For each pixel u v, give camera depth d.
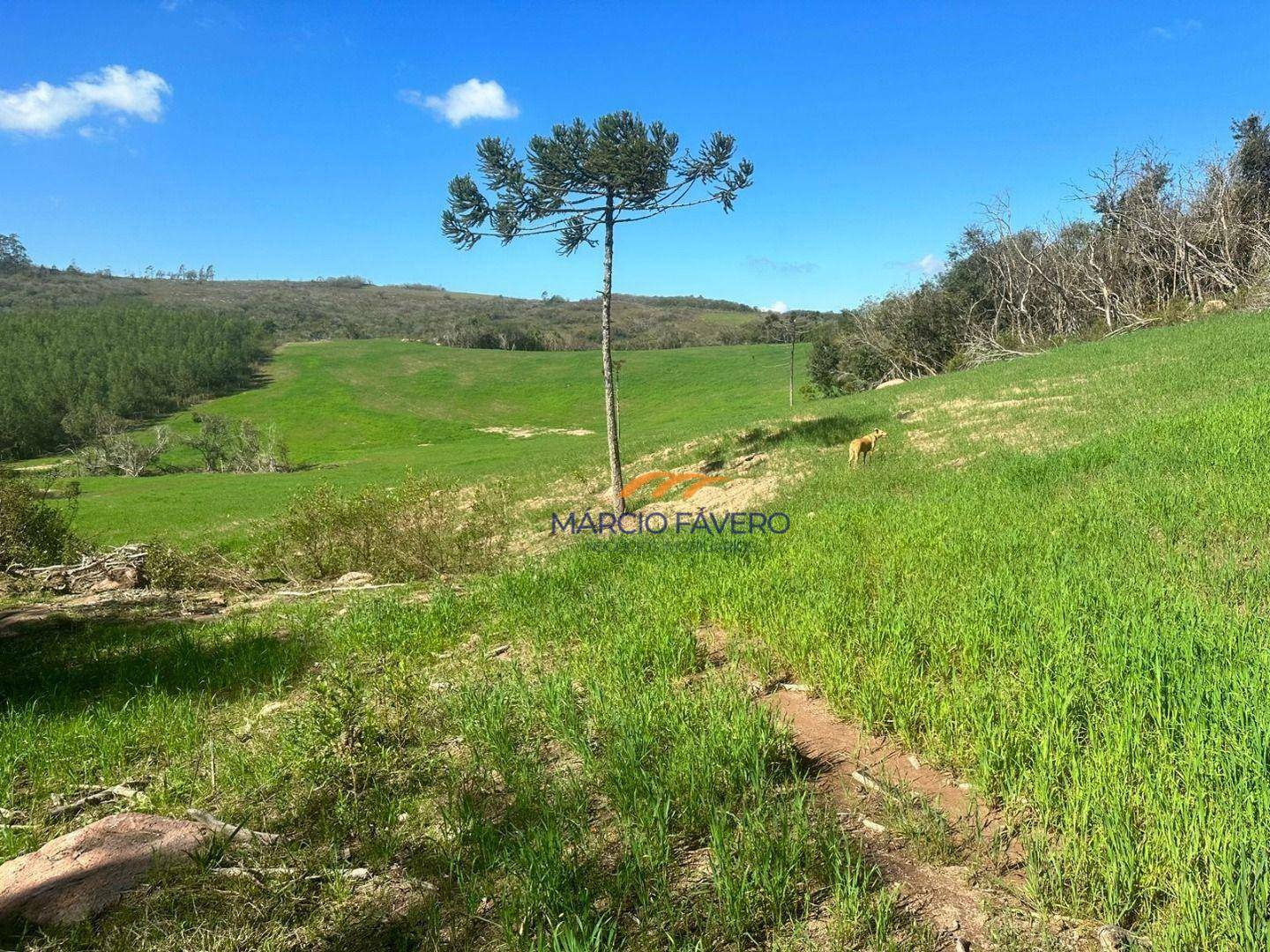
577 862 2.65
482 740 3.75
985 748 3.07
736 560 7.14
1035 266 45.44
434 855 2.80
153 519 25.22
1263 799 2.40
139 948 2.33
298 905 2.56
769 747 3.33
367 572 10.99
